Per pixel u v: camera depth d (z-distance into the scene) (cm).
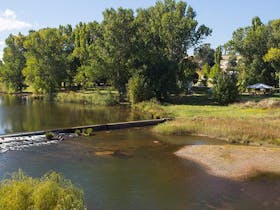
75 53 8206
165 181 1948
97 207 1593
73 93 7238
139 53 6297
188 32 6750
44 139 3094
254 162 2245
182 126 3378
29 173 2095
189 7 7150
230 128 3164
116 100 6322
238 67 7988
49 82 7631
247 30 7662
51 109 5512
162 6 7312
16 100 7238
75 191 1070
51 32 7781
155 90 6138
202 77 10856
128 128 3769
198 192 1780
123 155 2547
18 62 9244
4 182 1052
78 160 2403
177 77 6700
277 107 4691
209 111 4634
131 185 1888
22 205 924
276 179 1947
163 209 1576
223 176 2011
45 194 958
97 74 6638
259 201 1656
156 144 2919
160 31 6888
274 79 7531
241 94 7044
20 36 9519
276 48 7000
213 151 2541
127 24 6397
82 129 3531
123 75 6538
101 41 6594
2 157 2469
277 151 2505
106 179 1989
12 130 3553
